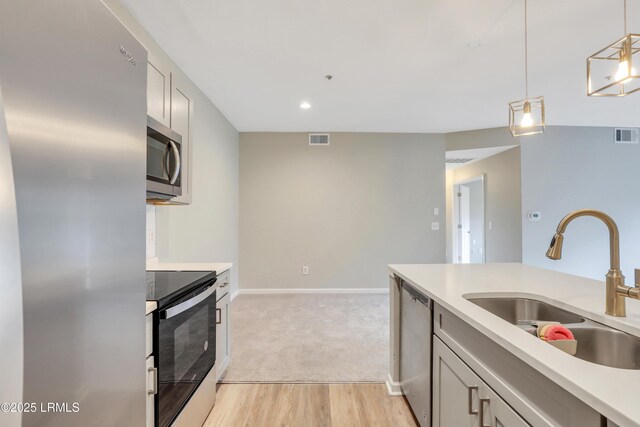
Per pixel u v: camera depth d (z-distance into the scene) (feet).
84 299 2.05
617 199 14.76
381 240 15.08
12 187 1.56
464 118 13.11
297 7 6.16
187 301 4.45
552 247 3.66
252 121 13.39
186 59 8.18
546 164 14.53
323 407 5.99
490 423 3.15
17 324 1.57
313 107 11.75
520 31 6.96
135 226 2.69
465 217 21.27
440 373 4.42
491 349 3.17
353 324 10.54
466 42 7.41
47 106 1.77
